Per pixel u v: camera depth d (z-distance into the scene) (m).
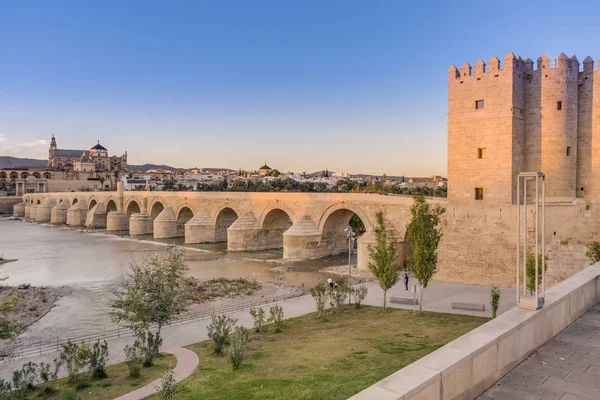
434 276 42.06
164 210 100.50
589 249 31.27
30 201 191.38
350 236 43.38
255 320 28.45
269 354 22.56
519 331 8.94
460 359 7.15
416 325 27.11
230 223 92.44
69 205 153.62
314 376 18.08
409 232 31.20
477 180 40.81
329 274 53.59
